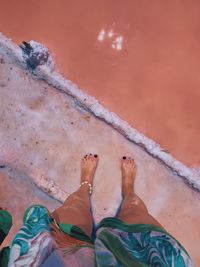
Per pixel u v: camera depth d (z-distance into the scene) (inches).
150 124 56.3
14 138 52.9
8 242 49.9
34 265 33.7
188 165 55.4
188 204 53.2
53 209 51.6
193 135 56.3
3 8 57.4
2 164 51.8
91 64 57.0
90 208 49.6
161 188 53.4
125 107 56.4
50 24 57.7
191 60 58.0
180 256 36.9
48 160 52.9
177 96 57.1
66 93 53.8
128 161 52.8
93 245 37.9
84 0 58.6
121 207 48.9
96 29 58.1
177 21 59.1
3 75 53.7
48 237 35.8
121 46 57.9
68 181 52.7
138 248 37.4
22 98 53.8
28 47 51.6
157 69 57.6
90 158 52.5
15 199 51.5
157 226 40.3
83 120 54.1
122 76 57.1
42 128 53.6
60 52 57.0
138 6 59.1
